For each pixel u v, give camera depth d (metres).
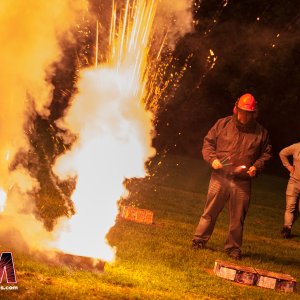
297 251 13.74
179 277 9.12
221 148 11.34
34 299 6.96
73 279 8.00
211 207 11.46
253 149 11.28
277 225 17.45
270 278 9.80
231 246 11.37
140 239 11.22
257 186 27.31
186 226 13.81
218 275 9.79
